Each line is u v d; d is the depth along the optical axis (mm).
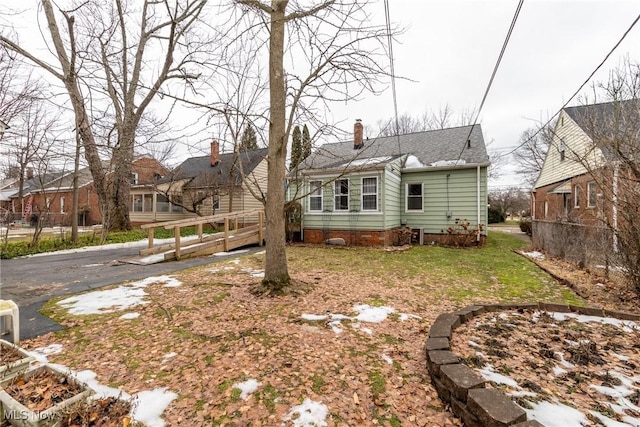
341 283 5492
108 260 8086
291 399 2227
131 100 9133
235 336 3291
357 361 2766
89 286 5402
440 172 11711
